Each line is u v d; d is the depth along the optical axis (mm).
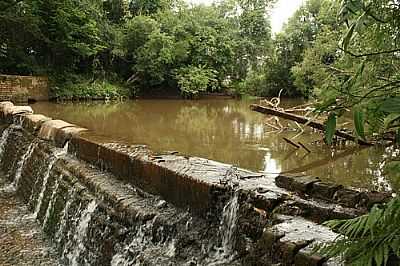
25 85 18828
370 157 8016
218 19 32500
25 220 7355
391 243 1444
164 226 4648
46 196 7336
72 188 6539
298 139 10203
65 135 8047
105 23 27250
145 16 28172
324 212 3570
